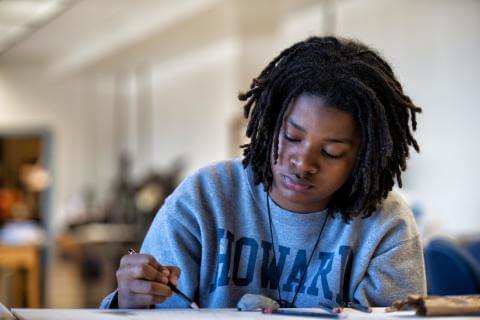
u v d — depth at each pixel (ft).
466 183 18.38
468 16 18.39
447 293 9.35
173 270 4.79
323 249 5.05
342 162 4.61
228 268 5.03
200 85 34.22
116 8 27.14
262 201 5.08
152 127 39.22
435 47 19.29
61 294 30.53
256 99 4.85
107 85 41.96
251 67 30.27
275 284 5.06
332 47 4.72
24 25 30.30
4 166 45.73
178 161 33.94
